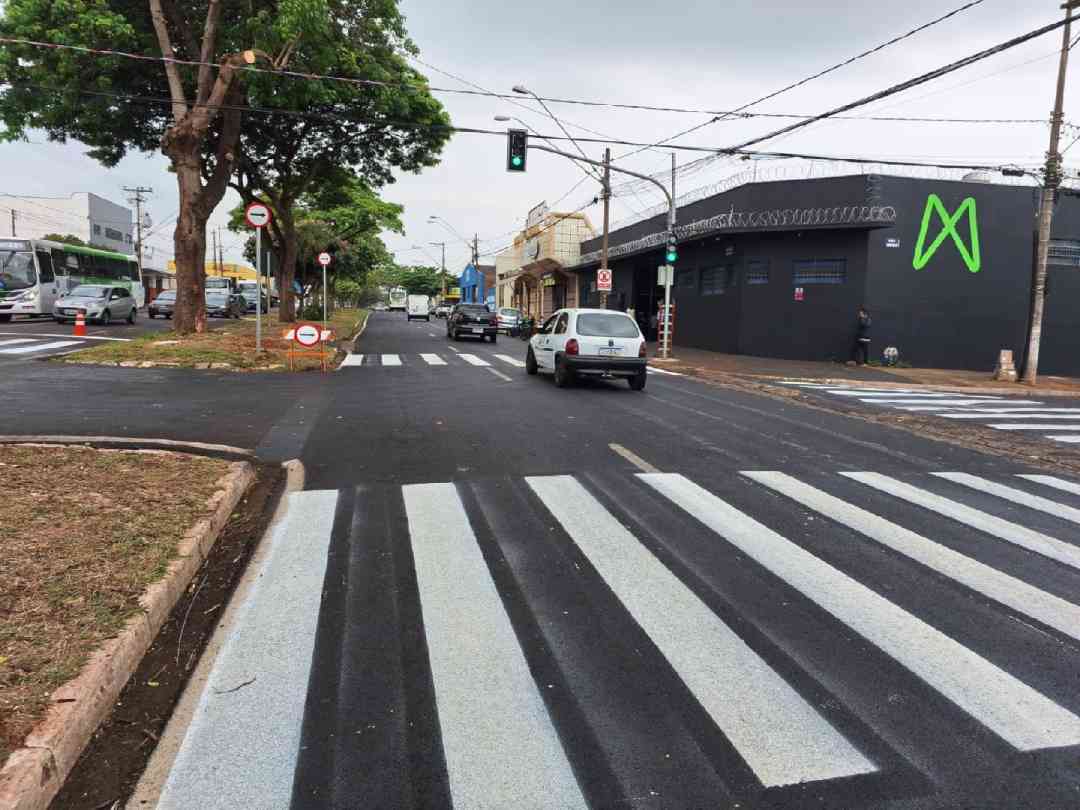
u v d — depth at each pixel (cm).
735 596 423
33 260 2872
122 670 316
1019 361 2397
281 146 2747
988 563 490
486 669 334
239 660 340
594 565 466
